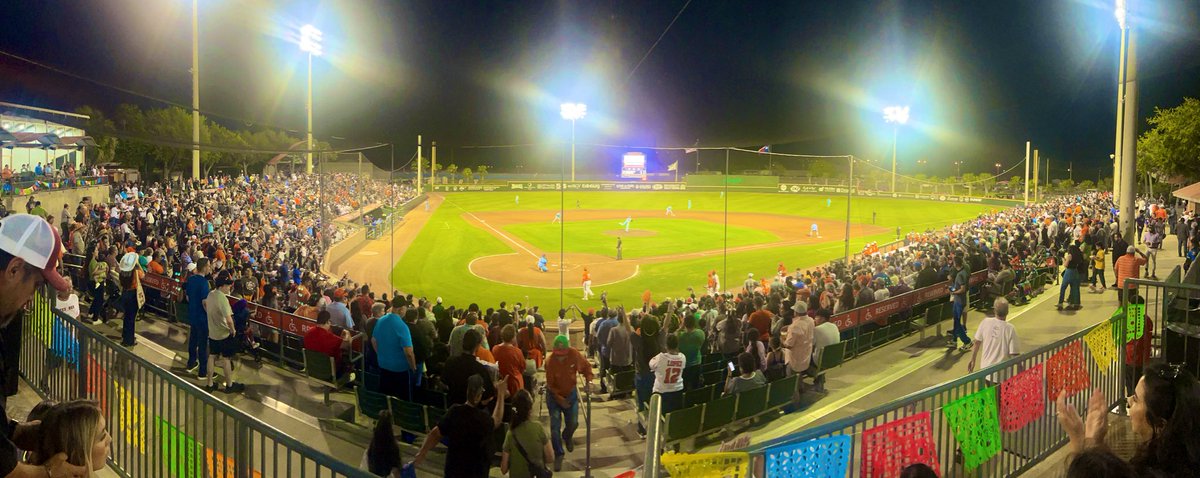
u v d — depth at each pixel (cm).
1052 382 808
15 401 912
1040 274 2212
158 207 3064
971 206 9256
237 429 548
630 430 1173
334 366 1167
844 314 1543
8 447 337
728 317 1434
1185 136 5200
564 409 1030
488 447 729
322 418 1082
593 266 4350
